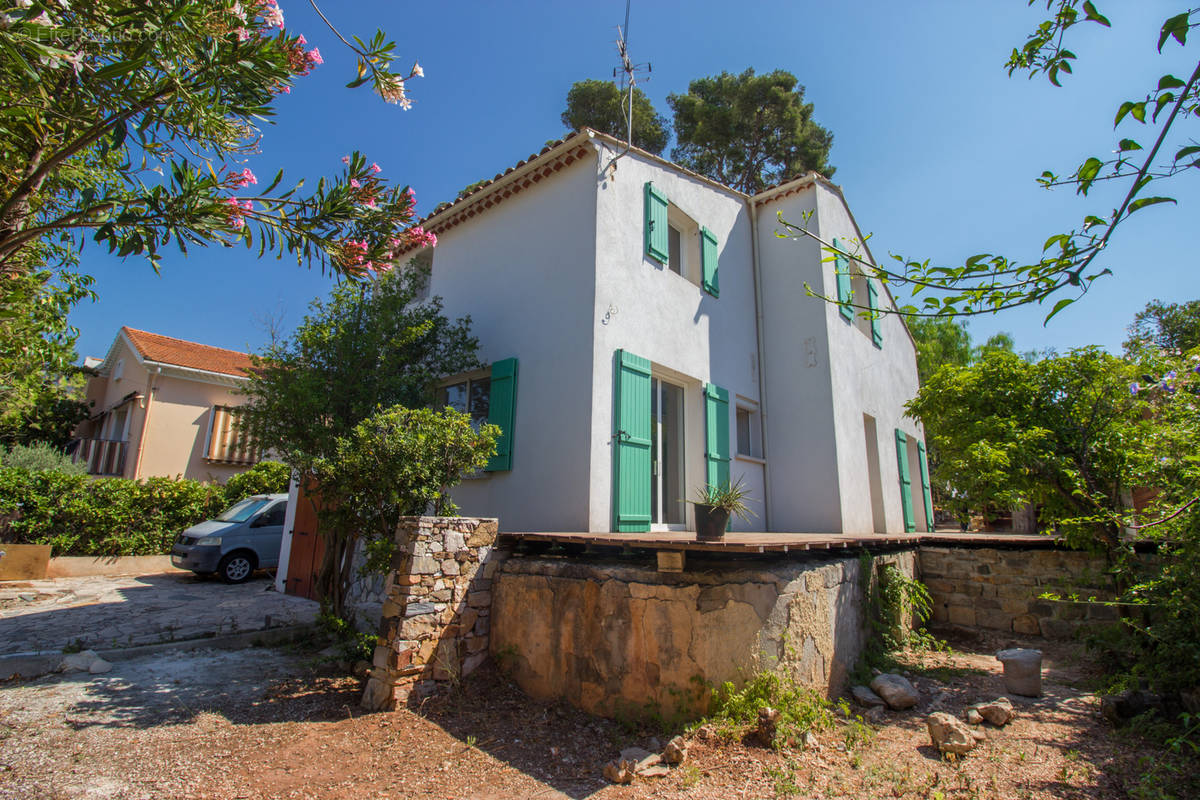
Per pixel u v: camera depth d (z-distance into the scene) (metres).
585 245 6.67
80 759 3.46
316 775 3.36
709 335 8.33
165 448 14.27
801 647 4.52
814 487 8.68
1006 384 6.62
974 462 6.36
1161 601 4.35
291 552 9.26
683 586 4.29
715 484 7.64
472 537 5.08
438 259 8.94
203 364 15.51
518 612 4.96
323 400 5.82
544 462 6.45
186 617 7.21
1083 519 5.73
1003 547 7.65
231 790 3.15
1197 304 16.83
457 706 4.42
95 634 6.29
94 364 18.23
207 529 10.39
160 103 2.89
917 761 3.68
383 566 5.09
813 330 9.10
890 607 6.54
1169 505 4.45
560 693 4.57
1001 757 3.76
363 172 3.50
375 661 4.54
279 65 2.98
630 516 6.21
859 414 9.77
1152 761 3.57
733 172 20.95
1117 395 5.82
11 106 2.62
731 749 3.69
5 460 12.15
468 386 7.88
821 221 9.37
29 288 4.60
